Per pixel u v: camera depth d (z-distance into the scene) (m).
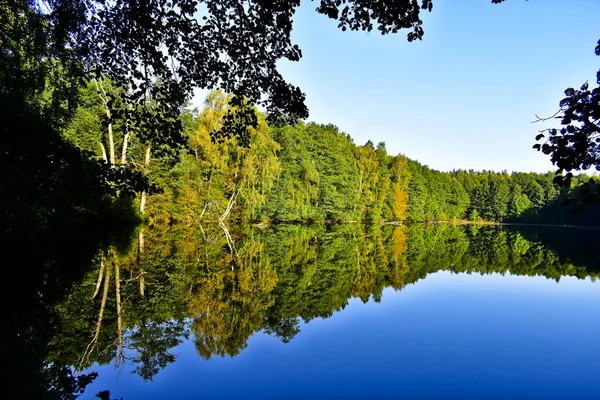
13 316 6.54
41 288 8.55
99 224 20.06
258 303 9.02
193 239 19.97
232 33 5.00
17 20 7.84
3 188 6.20
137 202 23.50
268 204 35.25
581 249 25.12
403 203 56.34
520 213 74.38
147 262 12.84
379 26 4.57
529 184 79.88
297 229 32.81
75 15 5.17
